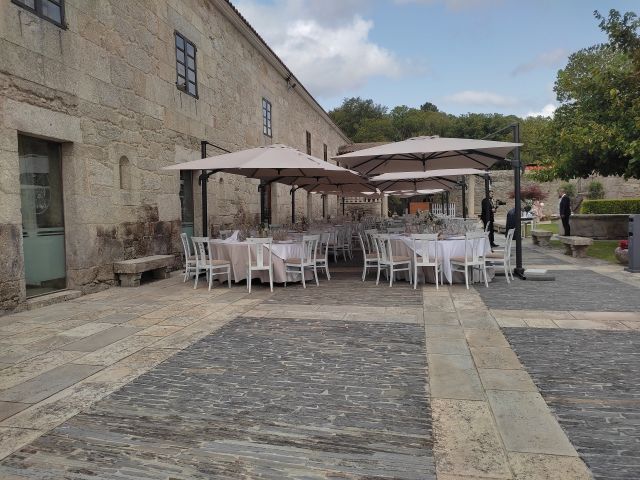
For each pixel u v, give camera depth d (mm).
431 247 7984
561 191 13930
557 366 4016
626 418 3023
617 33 12148
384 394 3484
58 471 2518
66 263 7527
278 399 3426
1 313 6047
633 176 13273
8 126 6145
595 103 12992
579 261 11078
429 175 13141
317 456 2641
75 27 7430
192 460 2617
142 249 9297
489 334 5020
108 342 4898
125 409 3281
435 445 2736
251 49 15445
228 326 5508
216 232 12680
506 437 2807
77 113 7480
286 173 10727
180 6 10852
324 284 8508
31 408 3311
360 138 50719
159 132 9961
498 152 9219
